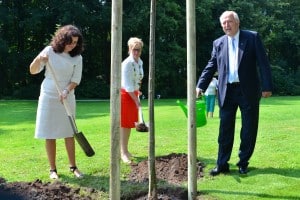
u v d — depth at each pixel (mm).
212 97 12516
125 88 6410
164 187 5188
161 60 32188
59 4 30938
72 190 5141
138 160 6559
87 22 31641
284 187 5172
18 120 12992
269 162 6297
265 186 5227
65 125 5625
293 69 41438
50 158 5699
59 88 5438
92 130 9812
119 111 4074
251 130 5703
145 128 6367
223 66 5750
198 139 8242
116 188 4133
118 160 4117
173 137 8555
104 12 31781
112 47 4023
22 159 6719
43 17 31391
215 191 5086
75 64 5566
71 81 5582
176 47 32250
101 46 34156
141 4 32188
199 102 6207
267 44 38812
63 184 5352
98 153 7023
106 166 6184
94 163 6340
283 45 40500
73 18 31016
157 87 32688
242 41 5652
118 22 3994
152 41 4586
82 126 10609
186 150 7258
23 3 32750
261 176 5621
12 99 28969
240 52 5641
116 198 4141
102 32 33594
